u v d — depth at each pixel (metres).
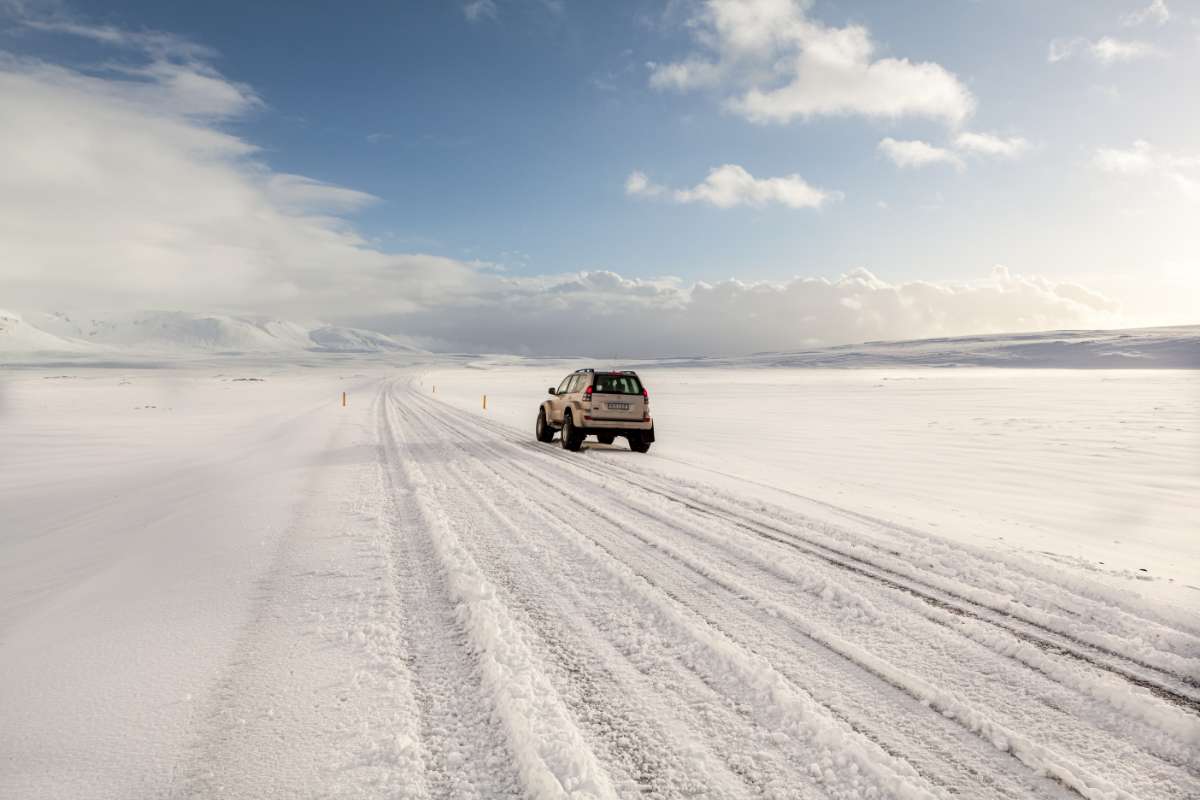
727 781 2.56
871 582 5.11
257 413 28.30
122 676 3.40
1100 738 2.93
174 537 6.57
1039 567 5.50
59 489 9.91
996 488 9.94
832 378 82.38
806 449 15.11
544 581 5.05
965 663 3.69
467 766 2.62
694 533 6.71
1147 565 5.80
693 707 3.14
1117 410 27.42
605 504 8.26
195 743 2.76
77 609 4.50
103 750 2.71
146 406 32.84
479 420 24.73
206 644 3.82
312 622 4.17
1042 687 3.41
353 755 2.68
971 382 61.41
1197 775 2.64
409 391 59.22
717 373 112.25
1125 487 10.09
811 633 4.09
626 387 14.49
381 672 3.45
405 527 6.91
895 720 3.06
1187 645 3.97
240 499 8.56
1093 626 4.24
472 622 4.16
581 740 2.81
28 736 2.82
